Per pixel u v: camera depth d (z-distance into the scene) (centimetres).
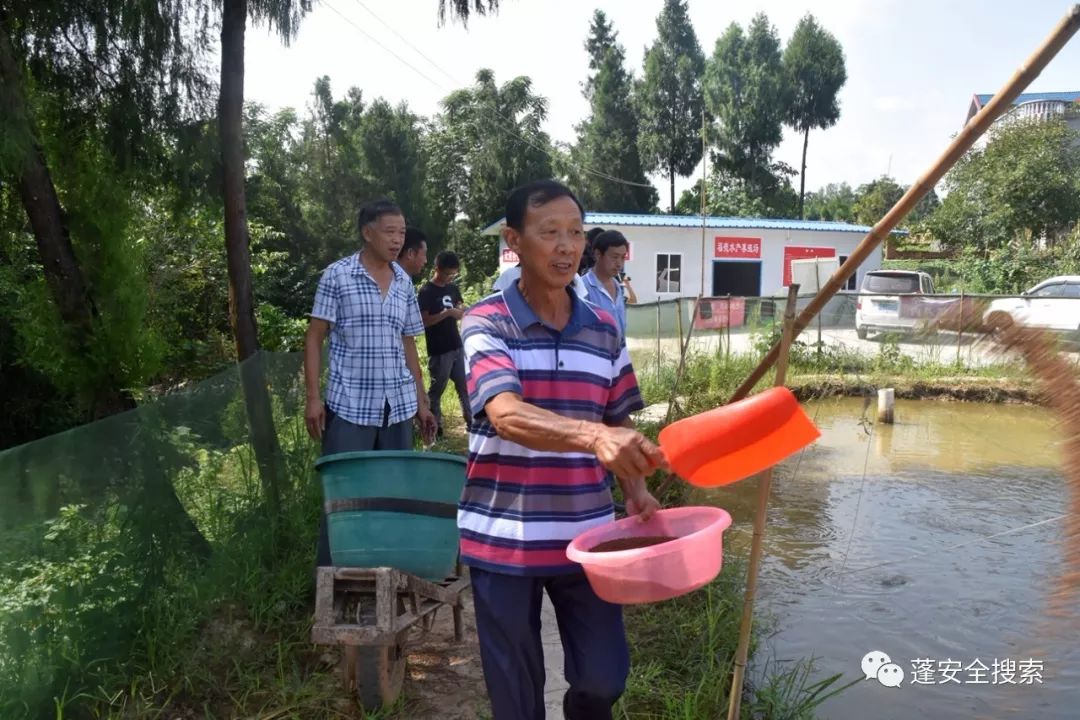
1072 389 221
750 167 3981
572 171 4028
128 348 443
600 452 182
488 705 332
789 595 501
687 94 3906
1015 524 636
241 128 498
